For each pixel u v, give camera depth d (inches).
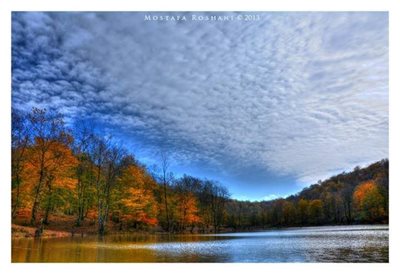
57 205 1421.0
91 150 1589.6
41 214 1408.7
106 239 1133.7
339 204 4229.8
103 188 1587.1
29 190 1175.0
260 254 751.7
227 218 3631.9
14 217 1168.2
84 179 1523.1
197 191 2736.2
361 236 1437.0
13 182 1103.6
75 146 1537.9
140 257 657.6
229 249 872.3
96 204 1571.1
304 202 4667.8
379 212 3508.9
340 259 676.1
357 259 678.5
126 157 1806.1
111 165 1636.3
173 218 2213.3
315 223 4451.3
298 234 1851.6
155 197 2044.8
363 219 3693.4
